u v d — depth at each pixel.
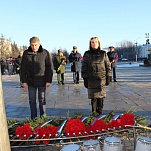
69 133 3.56
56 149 3.75
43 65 5.52
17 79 21.20
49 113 6.73
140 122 4.47
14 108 7.73
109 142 2.92
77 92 10.85
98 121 3.73
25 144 3.76
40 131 3.64
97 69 5.39
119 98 8.81
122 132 3.79
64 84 14.52
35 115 5.61
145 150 2.89
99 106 5.60
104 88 5.50
